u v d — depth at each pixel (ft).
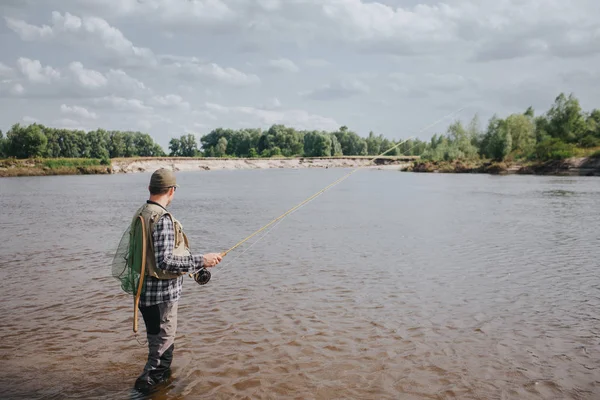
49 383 15.05
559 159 243.60
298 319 21.12
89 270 31.32
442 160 348.59
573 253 36.27
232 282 27.84
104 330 19.95
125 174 343.26
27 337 19.11
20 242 43.11
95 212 72.54
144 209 14.42
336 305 23.17
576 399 14.05
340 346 17.99
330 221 58.03
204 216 65.26
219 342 18.42
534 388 14.70
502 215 63.93
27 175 304.09
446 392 14.44
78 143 561.84
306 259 34.55
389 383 15.02
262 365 16.31
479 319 21.07
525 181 173.37
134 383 15.07
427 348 17.81
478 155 335.26
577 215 63.16
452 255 35.83
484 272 30.12
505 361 16.66
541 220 57.88
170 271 14.28
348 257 35.24
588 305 23.06
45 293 25.66
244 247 39.93
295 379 15.29
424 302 23.66
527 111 366.43
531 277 28.73
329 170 447.42
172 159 458.09
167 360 15.10
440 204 82.38
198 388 14.69
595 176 210.38
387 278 28.63
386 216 63.46
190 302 23.86
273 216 64.85
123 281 14.60
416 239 43.62
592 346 17.97
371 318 21.21
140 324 20.68
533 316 21.47
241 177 257.14
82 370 16.05
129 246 14.47
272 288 26.43
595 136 281.13
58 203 90.38
